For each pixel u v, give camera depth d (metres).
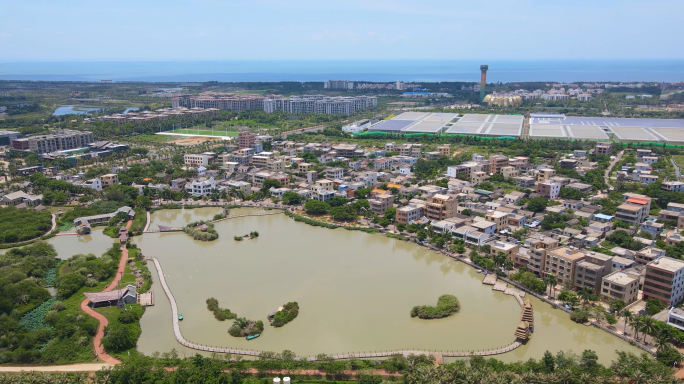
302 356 179.00
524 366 167.25
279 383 158.25
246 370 170.00
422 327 199.12
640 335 191.38
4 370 168.75
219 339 191.00
